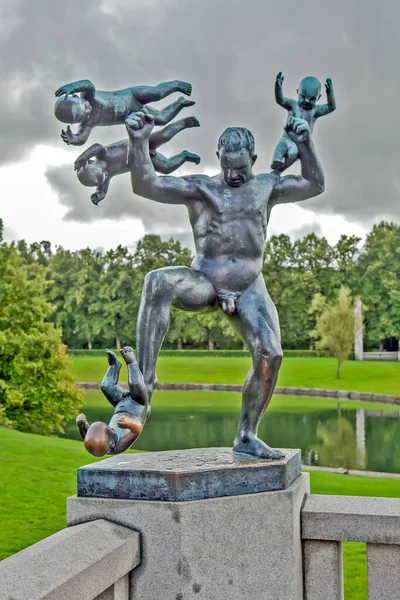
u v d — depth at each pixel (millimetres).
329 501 3152
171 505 2678
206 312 3367
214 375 48438
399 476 11875
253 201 3285
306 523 2980
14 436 13266
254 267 3289
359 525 2916
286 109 3545
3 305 20594
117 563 2490
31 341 19938
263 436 21031
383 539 2885
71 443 12828
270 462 2943
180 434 20953
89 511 2775
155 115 3250
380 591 2920
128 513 2730
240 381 45562
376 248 57812
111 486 2791
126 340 66250
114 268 65625
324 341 44375
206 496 2750
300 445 19156
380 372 44094
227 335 61875
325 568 2998
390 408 29891
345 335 43594
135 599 2703
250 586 2752
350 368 46406
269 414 27391
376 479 10562
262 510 2795
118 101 3170
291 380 43062
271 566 2781
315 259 61094
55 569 2195
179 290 3121
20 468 10086
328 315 44312
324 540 2990
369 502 3133
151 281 3074
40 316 20953
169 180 3273
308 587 3012
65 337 66250
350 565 5875
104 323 64500
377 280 56656
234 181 3287
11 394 19250
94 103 3104
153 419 25250
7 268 20672
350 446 18891
